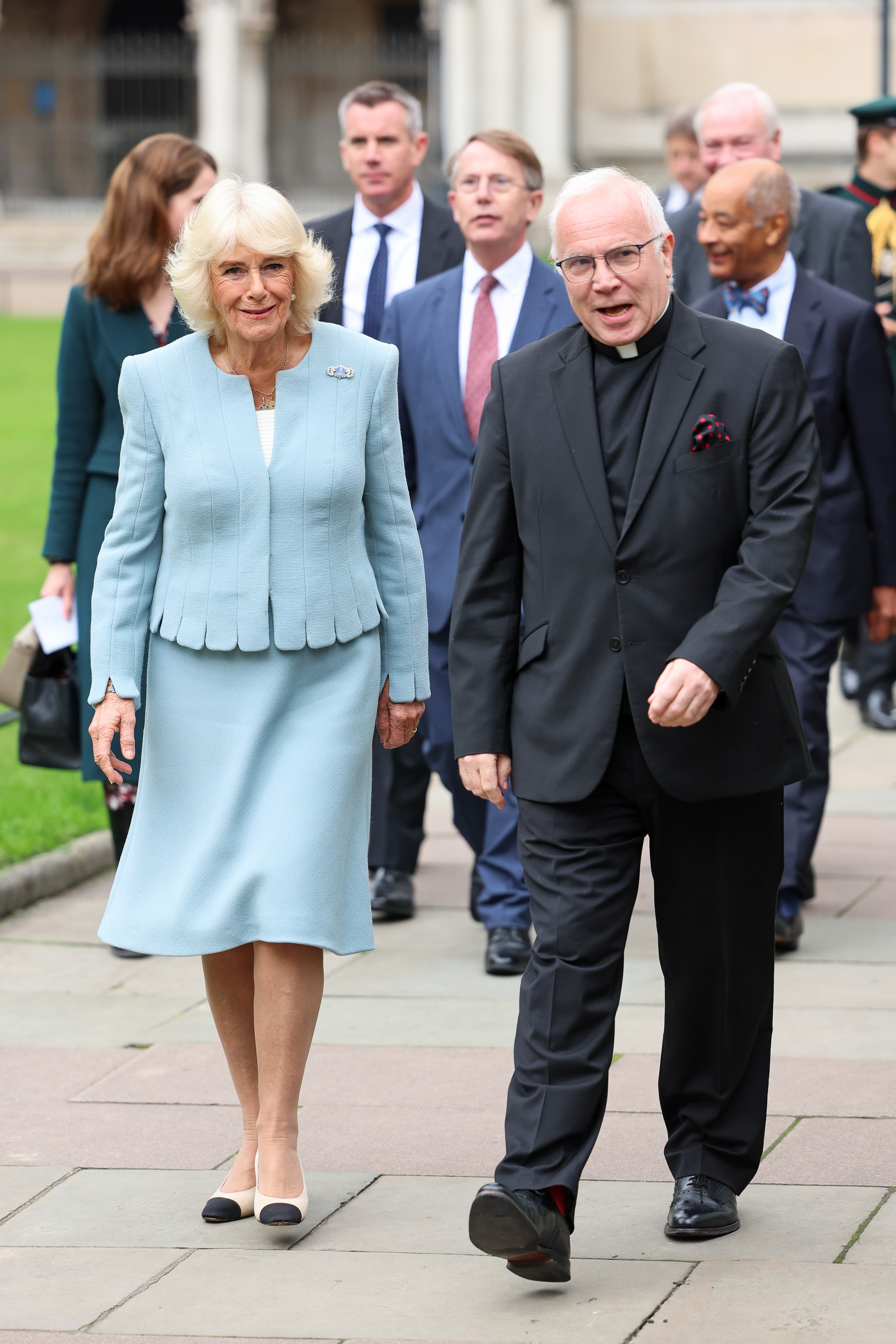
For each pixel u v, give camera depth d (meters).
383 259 19.91
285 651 12.00
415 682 12.67
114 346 18.36
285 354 12.29
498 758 11.69
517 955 17.70
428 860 22.75
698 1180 11.76
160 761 12.22
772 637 11.49
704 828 11.32
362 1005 16.86
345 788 12.02
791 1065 14.91
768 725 11.25
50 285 97.19
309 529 12.02
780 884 11.73
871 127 24.94
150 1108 14.47
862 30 106.62
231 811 11.90
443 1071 15.05
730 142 21.22
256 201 11.77
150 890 12.10
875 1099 14.09
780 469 11.13
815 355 17.94
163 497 12.26
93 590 13.88
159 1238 12.00
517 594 11.84
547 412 11.47
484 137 18.02
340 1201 12.51
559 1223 10.55
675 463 11.16
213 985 12.45
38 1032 16.45
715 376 11.20
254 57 106.88
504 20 104.38
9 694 19.23
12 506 48.03
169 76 111.06
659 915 11.57
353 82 110.25
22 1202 12.68
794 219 18.08
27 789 25.48
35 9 125.75
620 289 11.07
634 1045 15.57
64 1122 14.20
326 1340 10.46
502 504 11.70
